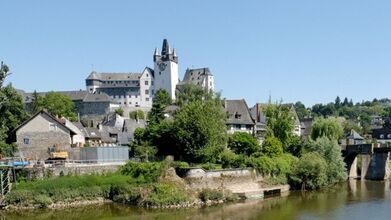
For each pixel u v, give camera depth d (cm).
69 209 5253
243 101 10106
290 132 8262
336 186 7488
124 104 18788
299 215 4962
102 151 6531
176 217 4841
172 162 5966
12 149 6706
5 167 5456
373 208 5344
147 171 5881
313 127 9212
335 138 9038
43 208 5291
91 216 4875
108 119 13375
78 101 16038
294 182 6956
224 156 6569
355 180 8500
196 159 6488
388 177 8825
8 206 5256
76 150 6569
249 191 6203
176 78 18438
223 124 6944
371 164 8781
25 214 4984
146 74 18750
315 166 6944
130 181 5797
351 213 5050
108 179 5847
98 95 16200
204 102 7825
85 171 5994
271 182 6675
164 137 6769
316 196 6312
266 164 6725
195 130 6525
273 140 7400
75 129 8444
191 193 5716
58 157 6425
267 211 5188
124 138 9869
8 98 8069
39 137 6769
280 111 8369
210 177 5991
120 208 5309
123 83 18975
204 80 17800
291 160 7331
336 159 7850
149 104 18650
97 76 19038
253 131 9800
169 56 18012
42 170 5791
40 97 12462
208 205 5572
